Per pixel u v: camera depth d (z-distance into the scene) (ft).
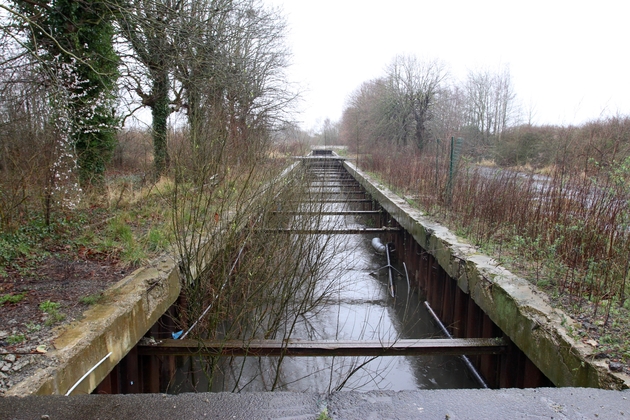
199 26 37.50
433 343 16.22
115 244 19.63
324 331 24.99
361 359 22.11
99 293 14.23
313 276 21.80
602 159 20.48
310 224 23.03
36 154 21.52
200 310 17.69
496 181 30.42
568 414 7.99
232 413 7.92
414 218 31.99
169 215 23.57
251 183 21.43
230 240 18.19
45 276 16.01
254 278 19.11
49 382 9.41
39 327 11.62
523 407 8.17
